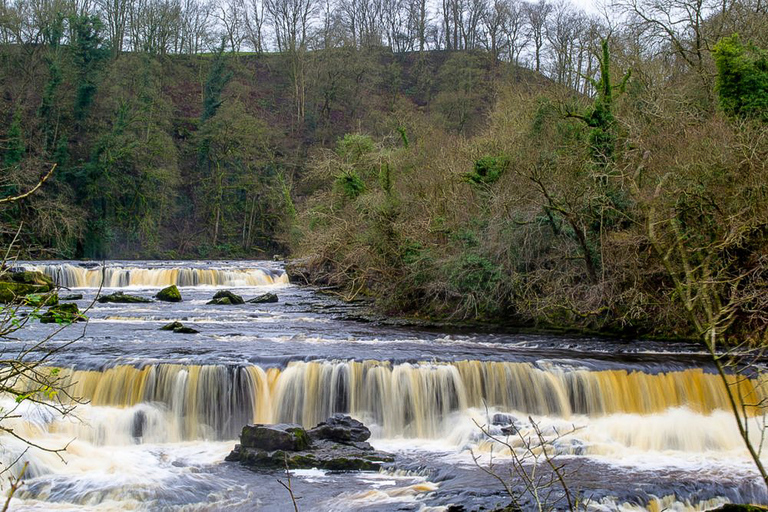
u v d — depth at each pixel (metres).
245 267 45.16
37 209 48.12
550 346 20.27
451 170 29.41
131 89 66.00
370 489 11.42
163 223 68.06
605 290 22.11
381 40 104.00
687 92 27.67
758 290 17.36
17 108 53.91
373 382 15.78
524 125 29.80
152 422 14.85
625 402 15.84
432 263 26.50
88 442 14.04
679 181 19.20
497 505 10.34
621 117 23.77
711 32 30.31
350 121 82.56
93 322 23.77
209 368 15.41
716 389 15.80
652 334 21.98
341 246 31.23
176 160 66.69
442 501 10.62
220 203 70.06
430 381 15.80
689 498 11.23
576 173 23.62
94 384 15.34
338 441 13.76
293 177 73.25
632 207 21.42
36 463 12.18
